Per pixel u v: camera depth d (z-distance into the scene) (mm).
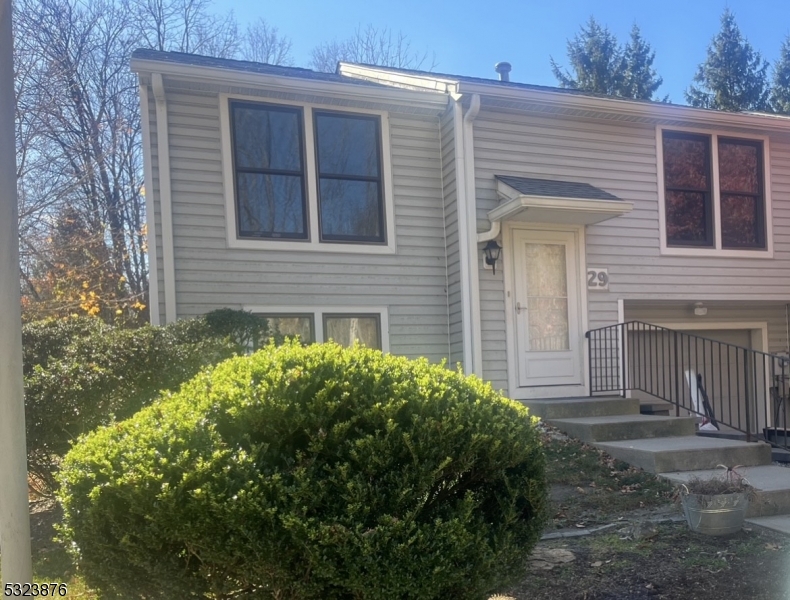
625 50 31188
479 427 2828
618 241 9305
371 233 8617
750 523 5062
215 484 2488
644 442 6969
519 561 2967
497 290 8648
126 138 17906
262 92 8062
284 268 8125
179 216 7730
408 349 8594
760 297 10039
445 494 2850
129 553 2594
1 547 2783
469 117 8477
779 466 6590
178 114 7816
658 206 9555
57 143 16078
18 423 2795
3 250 2812
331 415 2699
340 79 8516
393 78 9398
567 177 9117
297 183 8312
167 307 7500
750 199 10227
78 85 15062
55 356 6008
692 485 5023
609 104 9008
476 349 8289
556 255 9000
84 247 15227
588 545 4578
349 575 2500
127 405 5078
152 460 2539
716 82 31438
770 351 11117
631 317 10297
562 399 8461
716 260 9828
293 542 2502
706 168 9945
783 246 10266
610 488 5953
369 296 8477
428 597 2562
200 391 3041
